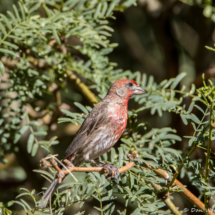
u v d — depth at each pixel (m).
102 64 10.40
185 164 6.93
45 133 9.03
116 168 7.77
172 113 12.20
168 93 9.96
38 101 10.71
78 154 9.86
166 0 12.87
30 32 8.93
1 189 12.86
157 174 7.88
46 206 7.52
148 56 15.16
